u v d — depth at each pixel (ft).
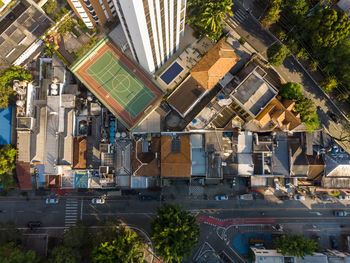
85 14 205.57
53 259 203.00
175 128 228.43
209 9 200.23
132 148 223.10
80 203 241.76
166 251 190.80
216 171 222.28
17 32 231.50
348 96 226.99
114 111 219.61
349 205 238.07
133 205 242.17
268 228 238.27
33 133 227.20
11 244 207.31
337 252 225.35
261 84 215.31
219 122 223.71
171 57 228.43
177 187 242.99
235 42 237.25
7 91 225.35
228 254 236.84
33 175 234.17
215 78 209.46
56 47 232.94
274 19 215.72
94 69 221.87
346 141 236.63
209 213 241.35
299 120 211.20
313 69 224.74
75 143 225.97
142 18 129.39
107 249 198.49
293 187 238.89
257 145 223.92
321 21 202.59
